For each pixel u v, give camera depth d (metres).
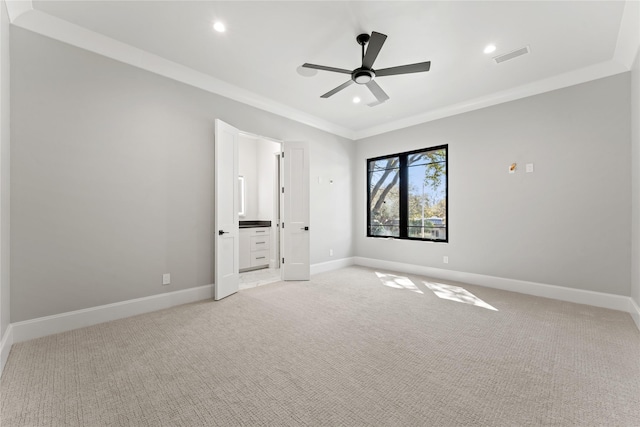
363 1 2.17
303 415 1.44
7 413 1.44
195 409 1.48
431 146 4.63
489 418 1.41
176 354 2.07
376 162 5.55
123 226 2.83
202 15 2.35
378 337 2.37
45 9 2.28
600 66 3.09
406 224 5.08
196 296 3.37
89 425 1.37
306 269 4.43
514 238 3.76
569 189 3.33
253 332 2.46
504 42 2.70
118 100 2.80
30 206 2.33
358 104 4.29
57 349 2.13
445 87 3.68
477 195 4.10
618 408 1.48
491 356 2.04
